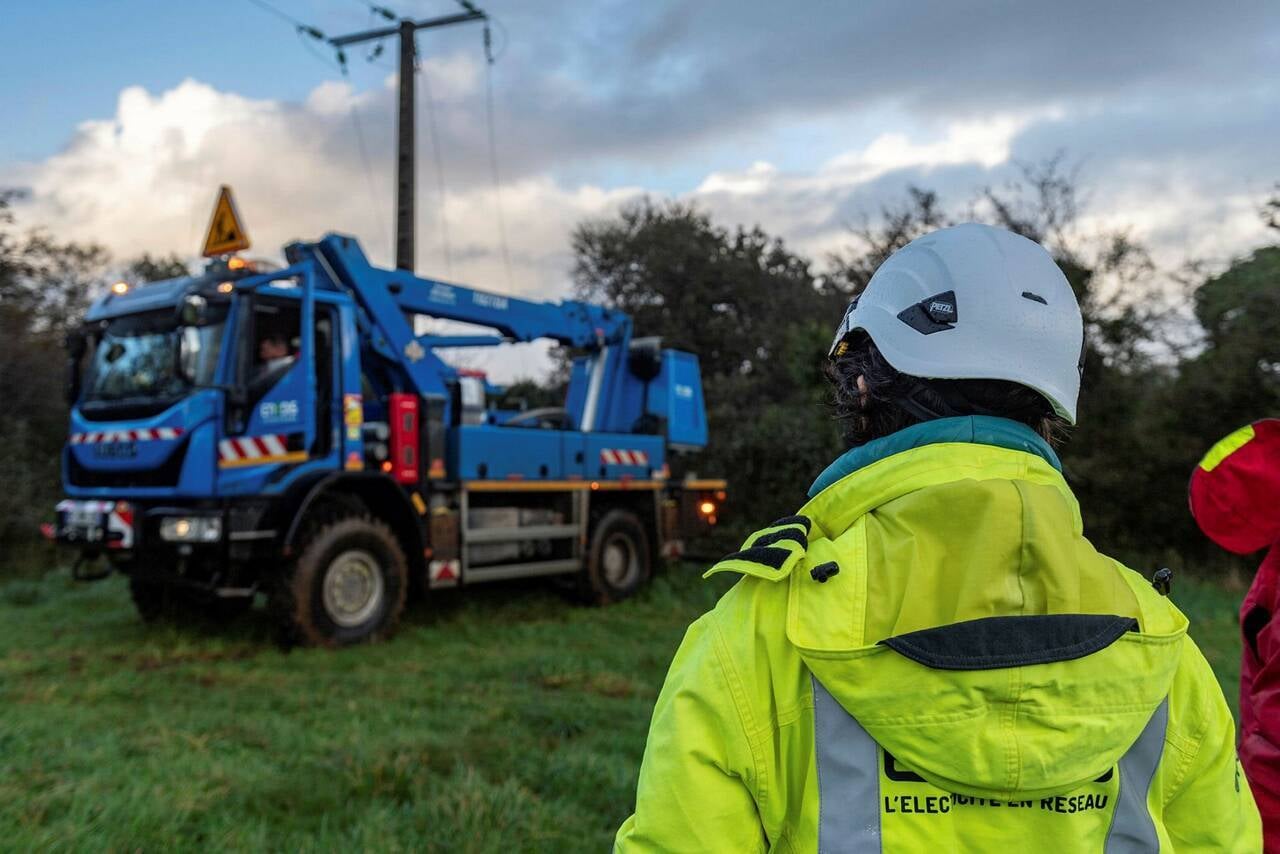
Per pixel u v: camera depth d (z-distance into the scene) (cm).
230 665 664
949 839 95
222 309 712
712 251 2450
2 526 1191
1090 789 98
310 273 737
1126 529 1245
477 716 516
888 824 95
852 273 1575
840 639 95
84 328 783
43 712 518
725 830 101
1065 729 91
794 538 106
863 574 98
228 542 692
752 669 102
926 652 91
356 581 750
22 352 1357
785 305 2302
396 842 326
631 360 1117
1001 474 103
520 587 1051
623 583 1002
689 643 111
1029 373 109
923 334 111
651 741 107
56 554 1220
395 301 847
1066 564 96
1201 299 1161
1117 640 95
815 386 1418
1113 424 1252
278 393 725
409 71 1445
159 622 812
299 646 720
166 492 705
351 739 455
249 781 390
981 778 91
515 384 1541
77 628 810
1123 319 1248
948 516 97
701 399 1154
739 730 100
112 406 739
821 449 1379
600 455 993
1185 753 107
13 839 310
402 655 708
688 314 2402
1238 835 111
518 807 359
